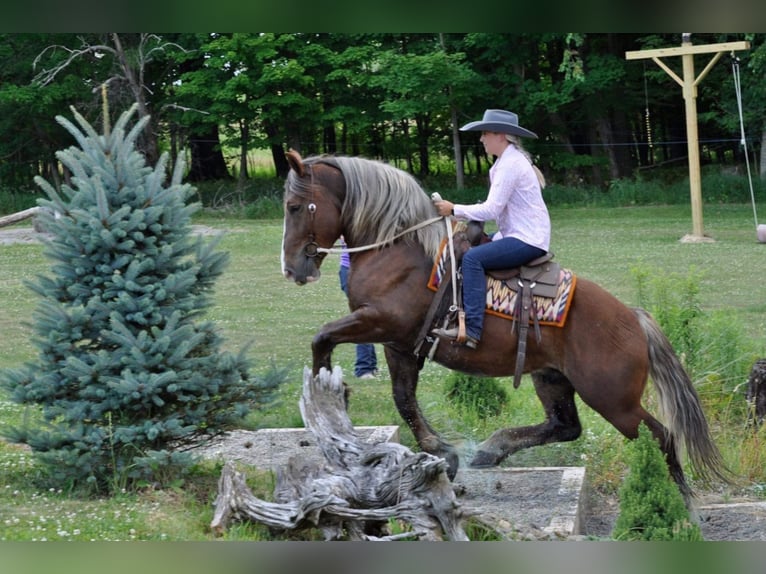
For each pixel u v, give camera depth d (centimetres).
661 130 4231
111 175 730
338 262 2286
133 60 3484
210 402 735
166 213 738
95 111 3575
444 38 3641
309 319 1593
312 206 754
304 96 3591
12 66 3691
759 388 971
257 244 2570
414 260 741
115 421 718
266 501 688
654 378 719
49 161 3872
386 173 755
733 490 838
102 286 724
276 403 772
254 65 3525
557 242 2491
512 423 972
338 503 611
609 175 4016
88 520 629
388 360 781
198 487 733
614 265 2070
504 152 741
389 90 3534
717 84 3738
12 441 708
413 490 621
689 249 2288
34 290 719
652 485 616
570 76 3594
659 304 1078
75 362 688
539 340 718
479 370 738
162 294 712
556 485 790
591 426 948
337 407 710
